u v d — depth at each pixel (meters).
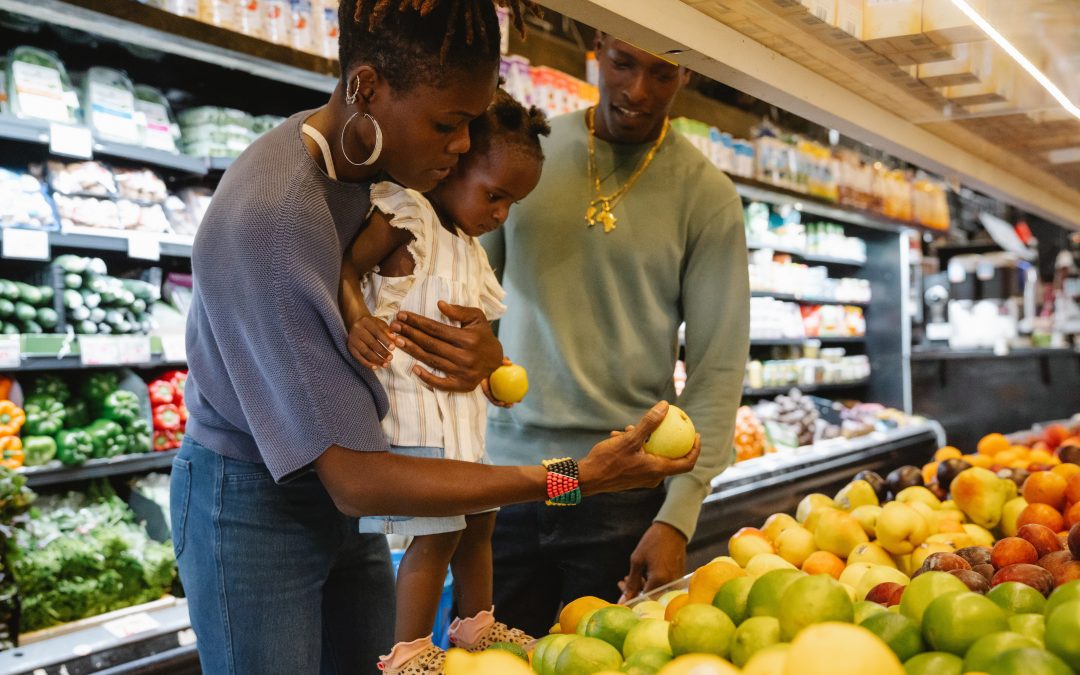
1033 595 1.20
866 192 5.54
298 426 1.20
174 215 2.97
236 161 1.31
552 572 2.19
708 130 4.39
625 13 1.15
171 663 2.42
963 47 1.48
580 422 2.04
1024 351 5.84
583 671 1.16
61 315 2.71
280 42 2.70
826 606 1.09
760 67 1.43
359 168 1.27
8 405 2.65
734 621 1.24
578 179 2.10
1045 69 1.63
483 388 1.59
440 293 1.43
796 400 5.37
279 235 1.19
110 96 2.78
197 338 1.36
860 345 6.31
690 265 2.11
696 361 2.07
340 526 1.51
